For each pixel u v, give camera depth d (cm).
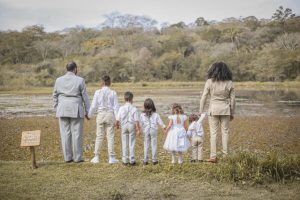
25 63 12862
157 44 12975
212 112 845
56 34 16650
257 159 796
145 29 17338
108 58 10725
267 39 12581
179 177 759
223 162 820
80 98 866
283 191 692
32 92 7000
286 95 5422
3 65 12225
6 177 762
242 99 4700
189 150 1436
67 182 733
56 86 865
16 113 3183
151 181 739
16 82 9025
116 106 872
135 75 9919
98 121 880
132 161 854
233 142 1731
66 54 13950
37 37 15825
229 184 725
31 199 646
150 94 5806
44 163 872
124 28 16588
